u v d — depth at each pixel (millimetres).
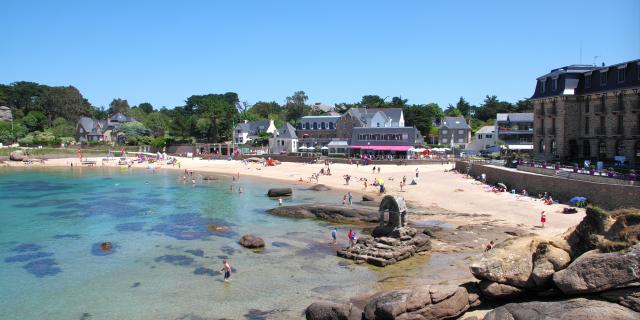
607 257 22328
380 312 25031
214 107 178625
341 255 41594
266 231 51500
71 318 29031
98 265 39344
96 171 119562
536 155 85375
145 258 41312
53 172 116500
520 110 197375
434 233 48031
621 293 21609
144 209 65000
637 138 65750
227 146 159000
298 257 41531
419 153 126000
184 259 40969
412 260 40094
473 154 128250
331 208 57812
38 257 41688
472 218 55844
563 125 77375
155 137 192625
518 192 70000
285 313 29422
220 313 29547
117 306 30812
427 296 25094
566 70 79500
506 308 23328
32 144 165625
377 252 40188
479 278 26859
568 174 62344
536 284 25281
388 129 129750
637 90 65062
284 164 124688
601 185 52469
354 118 140250
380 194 77562
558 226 49250
